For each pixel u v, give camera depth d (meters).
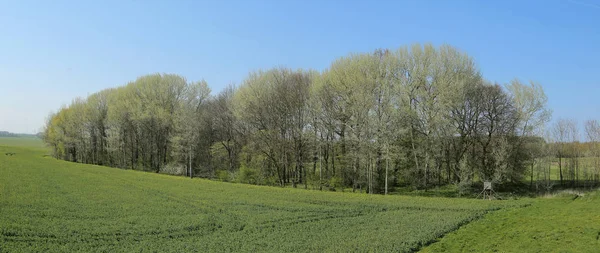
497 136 60.44
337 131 62.84
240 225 30.83
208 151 83.00
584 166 66.12
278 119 65.56
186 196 44.12
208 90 89.25
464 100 58.88
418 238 26.52
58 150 131.25
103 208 36.34
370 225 30.75
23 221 29.98
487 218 32.88
